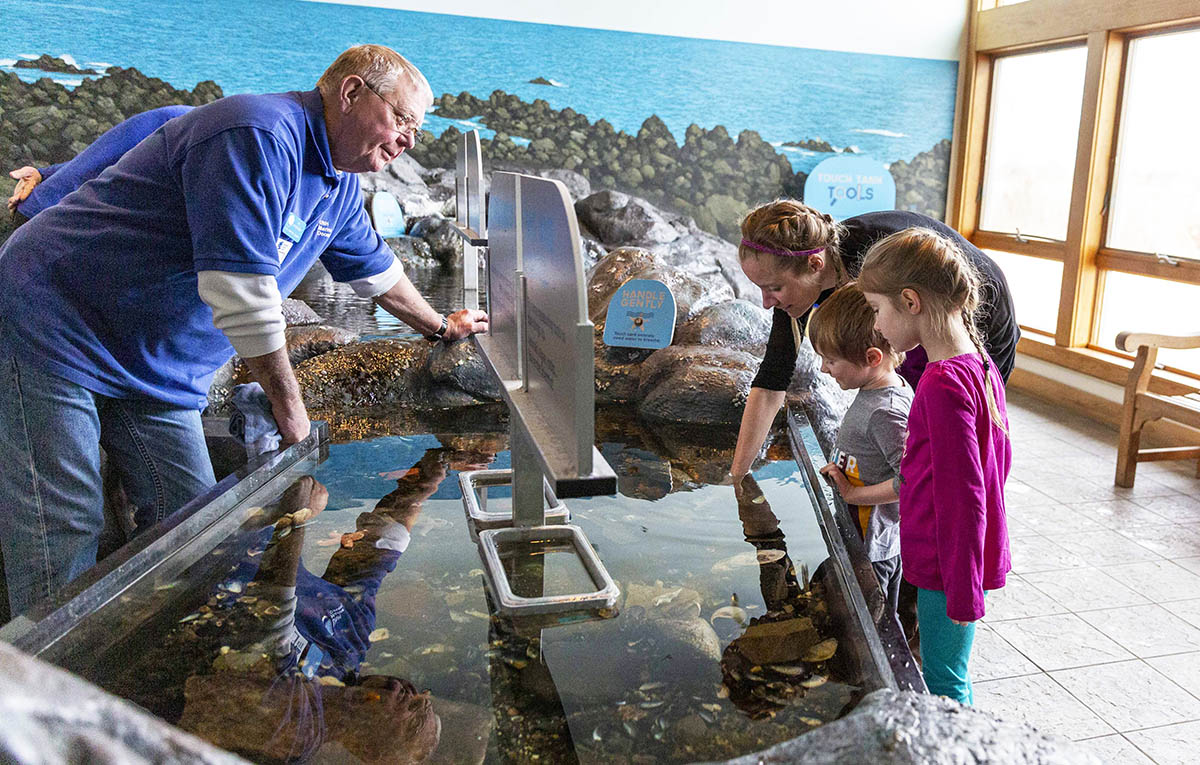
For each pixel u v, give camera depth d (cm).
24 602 175
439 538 155
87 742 54
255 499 172
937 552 138
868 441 170
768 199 610
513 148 567
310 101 174
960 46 605
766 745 92
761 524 163
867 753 73
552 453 110
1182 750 181
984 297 175
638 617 123
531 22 549
